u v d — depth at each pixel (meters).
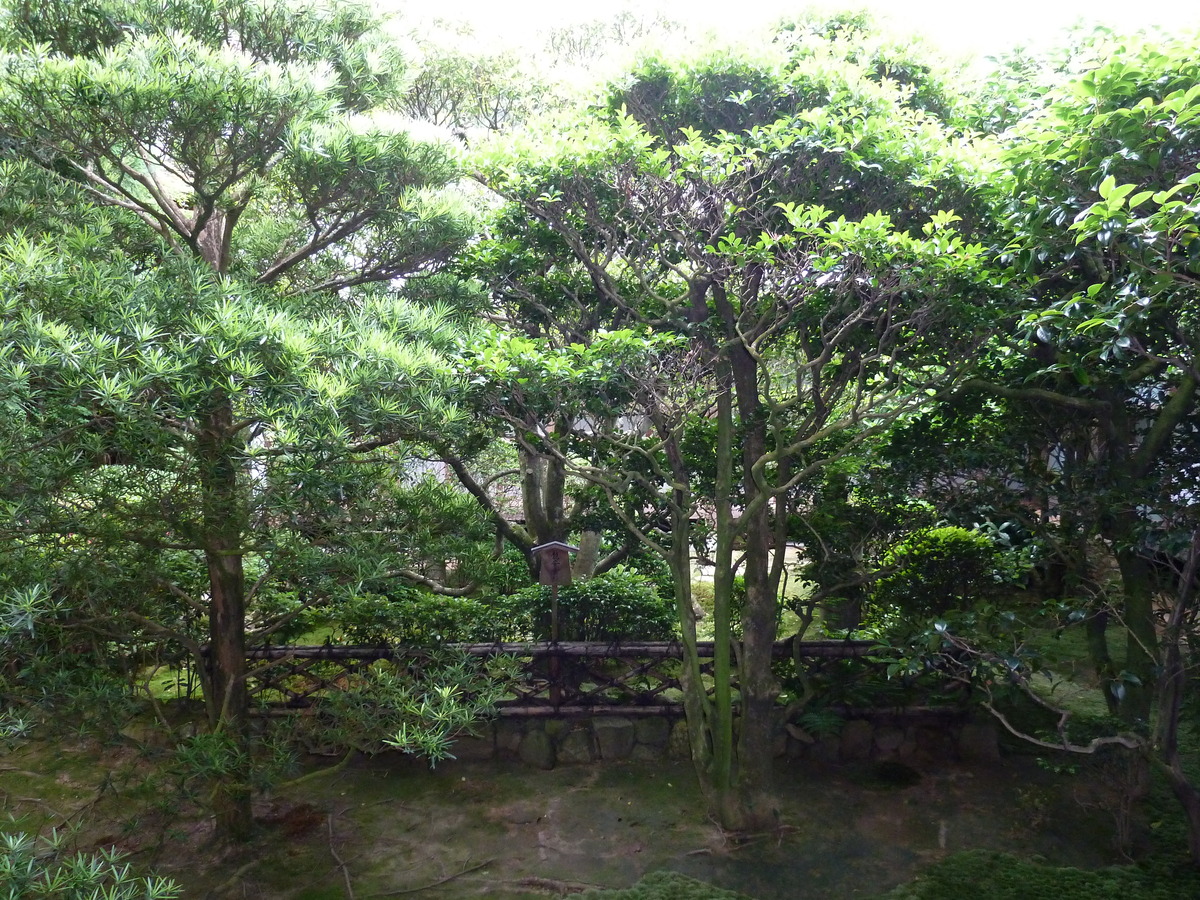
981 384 4.35
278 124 3.87
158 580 4.14
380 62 4.62
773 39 5.04
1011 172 3.76
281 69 3.99
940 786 5.13
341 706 4.04
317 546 4.23
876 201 4.20
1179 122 2.87
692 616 4.87
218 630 4.41
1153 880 4.01
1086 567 4.60
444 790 5.14
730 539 4.66
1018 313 3.87
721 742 4.63
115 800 4.84
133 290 3.29
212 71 3.63
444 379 3.62
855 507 5.63
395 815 4.85
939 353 4.30
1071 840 4.52
